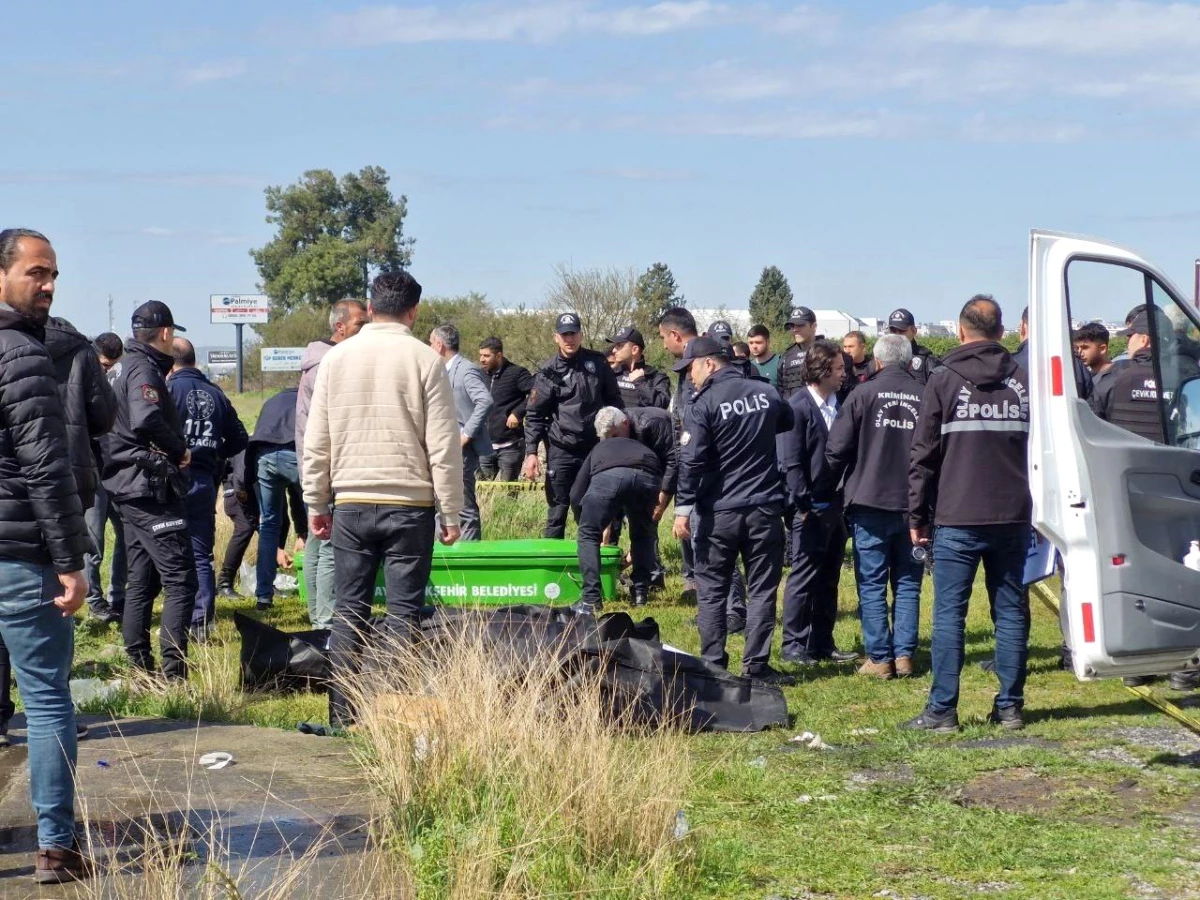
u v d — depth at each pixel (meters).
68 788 4.12
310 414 6.12
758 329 12.30
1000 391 6.25
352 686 5.70
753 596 7.45
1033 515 5.84
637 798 4.44
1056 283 5.80
